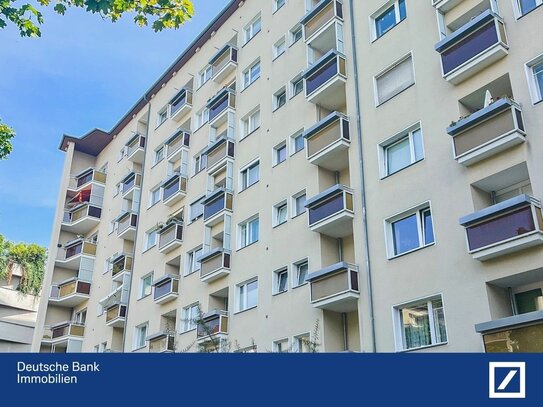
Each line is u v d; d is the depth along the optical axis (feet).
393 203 60.18
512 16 54.90
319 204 68.13
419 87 61.82
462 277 50.96
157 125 124.57
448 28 62.13
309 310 66.95
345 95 74.28
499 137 50.67
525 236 46.24
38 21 42.88
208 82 108.58
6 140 55.62
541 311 42.16
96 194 139.03
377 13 72.08
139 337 104.06
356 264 62.13
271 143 83.71
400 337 55.52
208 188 95.20
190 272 95.35
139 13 42.09
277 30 91.45
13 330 158.81
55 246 135.85
